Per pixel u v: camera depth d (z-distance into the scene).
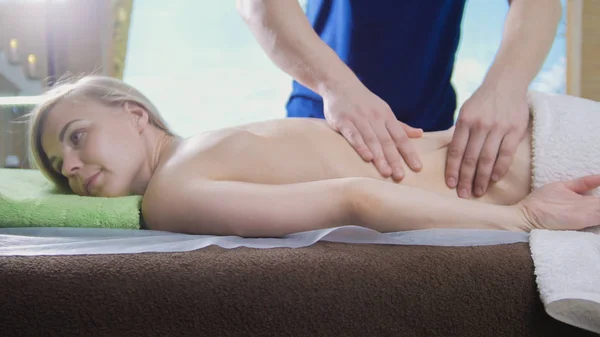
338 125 0.86
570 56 1.71
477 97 0.86
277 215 0.71
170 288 0.53
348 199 0.69
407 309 0.53
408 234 0.67
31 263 0.56
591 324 0.52
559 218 0.70
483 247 0.62
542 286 0.54
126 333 0.52
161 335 0.52
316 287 0.54
